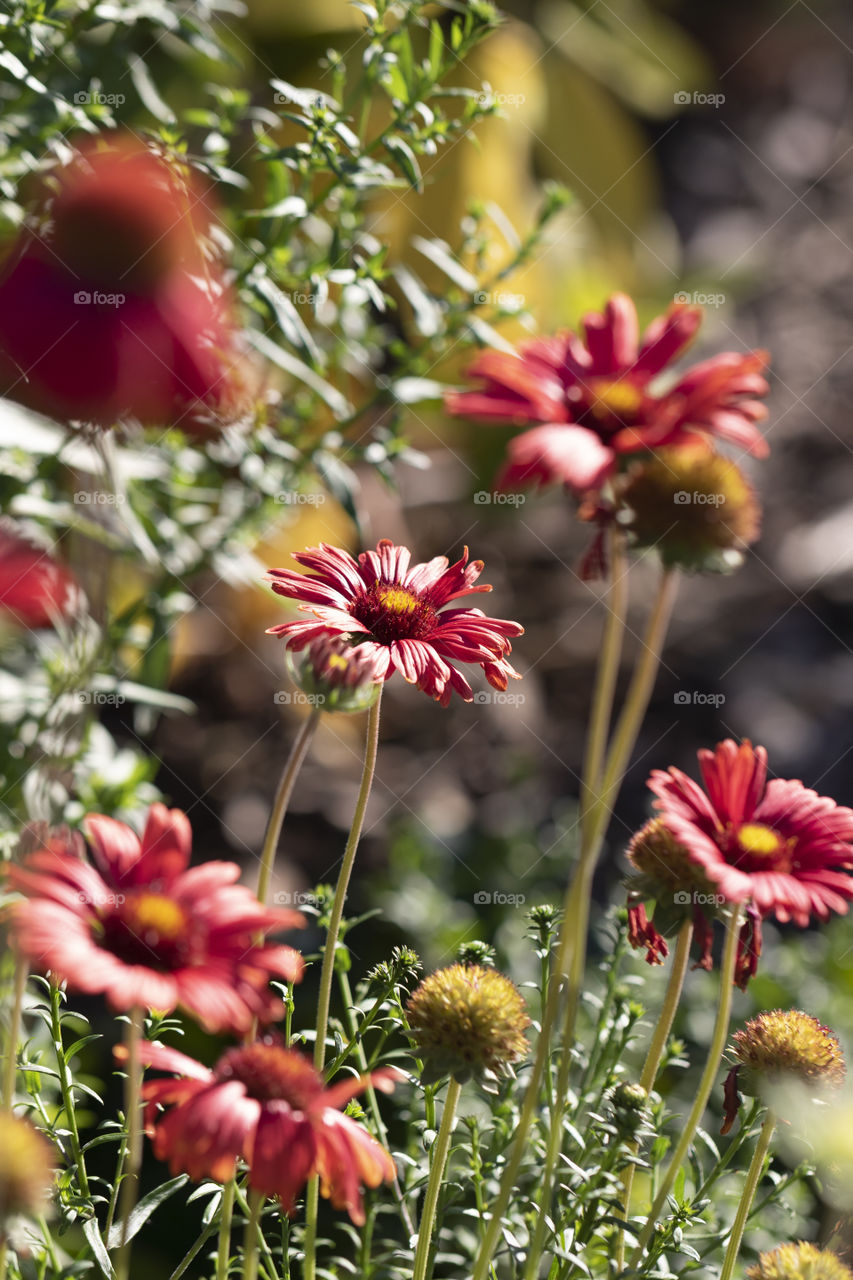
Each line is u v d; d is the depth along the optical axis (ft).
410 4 3.27
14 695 3.31
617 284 6.09
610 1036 3.15
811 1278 2.85
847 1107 2.84
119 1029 3.81
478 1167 2.99
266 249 3.29
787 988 3.73
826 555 6.95
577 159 6.09
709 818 2.94
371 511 6.00
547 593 6.57
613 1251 3.01
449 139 3.28
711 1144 3.00
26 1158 2.67
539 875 4.75
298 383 3.65
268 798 5.40
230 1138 2.68
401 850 4.64
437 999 2.84
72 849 3.14
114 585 3.57
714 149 9.82
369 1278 3.10
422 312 3.47
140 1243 3.44
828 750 5.92
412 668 2.87
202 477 3.70
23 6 3.15
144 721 3.48
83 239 2.86
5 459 3.28
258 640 5.24
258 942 2.80
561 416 3.05
